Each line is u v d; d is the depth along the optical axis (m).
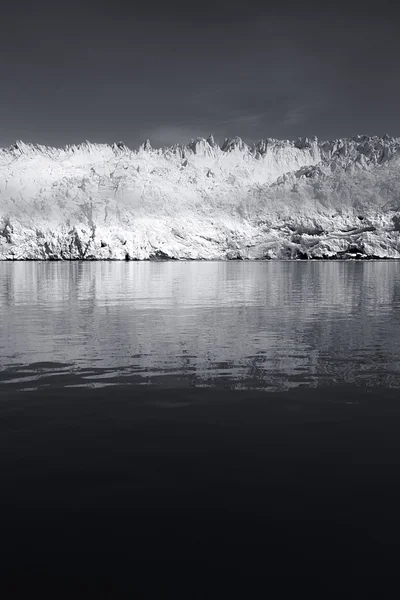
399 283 39.62
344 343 13.77
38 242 119.44
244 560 4.11
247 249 126.44
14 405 8.27
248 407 8.12
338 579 3.88
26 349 13.06
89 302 25.08
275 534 4.46
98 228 122.00
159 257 122.25
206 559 4.12
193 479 5.50
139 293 30.75
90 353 12.53
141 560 4.12
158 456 6.13
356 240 120.31
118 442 6.60
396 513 4.78
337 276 50.41
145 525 4.60
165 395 8.84
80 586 3.83
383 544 4.30
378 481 5.45
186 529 4.54
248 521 4.66
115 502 5.01
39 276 51.03
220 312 20.84
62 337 14.88
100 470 5.73
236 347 13.23
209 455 6.16
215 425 7.25
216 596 3.71
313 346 13.35
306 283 40.03
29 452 6.26
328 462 5.95
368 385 9.45
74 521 4.67
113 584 3.85
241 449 6.35
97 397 8.73
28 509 4.88
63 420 7.51
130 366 11.09
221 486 5.33
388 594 3.72
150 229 134.12
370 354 12.28
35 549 4.26
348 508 4.87
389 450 6.32
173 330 16.14
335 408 8.06
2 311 21.30
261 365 11.13
